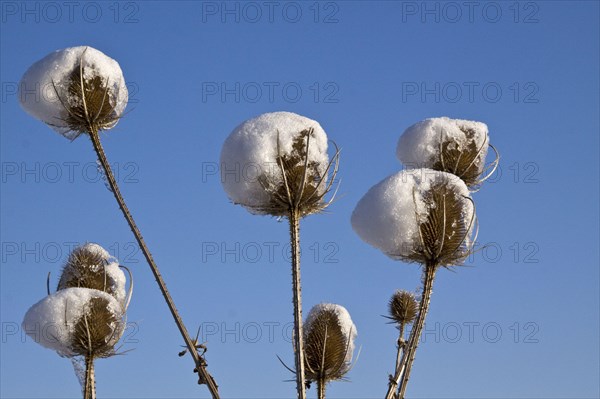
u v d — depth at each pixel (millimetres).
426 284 1278
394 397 1336
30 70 1419
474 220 1278
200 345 1310
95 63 1411
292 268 1293
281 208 1304
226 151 1321
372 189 1311
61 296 1451
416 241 1278
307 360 1439
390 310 1667
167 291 1316
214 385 1300
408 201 1285
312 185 1305
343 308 1504
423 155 1386
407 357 1268
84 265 1535
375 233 1291
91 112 1396
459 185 1304
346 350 1462
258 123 1322
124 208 1349
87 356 1440
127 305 1479
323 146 1327
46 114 1407
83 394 1442
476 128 1401
